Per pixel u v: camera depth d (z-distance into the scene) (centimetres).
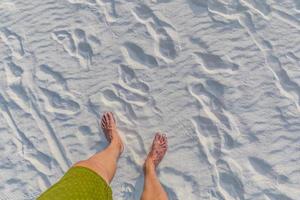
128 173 181
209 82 189
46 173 185
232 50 193
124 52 201
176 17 203
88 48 205
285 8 197
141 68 197
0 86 203
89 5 213
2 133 195
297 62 187
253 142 178
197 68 192
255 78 187
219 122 182
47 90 200
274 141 177
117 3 211
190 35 199
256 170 174
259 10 198
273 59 189
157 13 205
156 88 192
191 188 175
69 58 205
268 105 182
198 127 183
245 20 197
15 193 183
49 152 188
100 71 200
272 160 174
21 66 206
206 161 178
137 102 192
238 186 172
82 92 197
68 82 200
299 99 181
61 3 217
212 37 196
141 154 183
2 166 189
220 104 185
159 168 180
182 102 188
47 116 195
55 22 213
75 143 189
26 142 192
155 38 201
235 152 177
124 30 205
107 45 204
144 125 188
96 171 147
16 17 218
